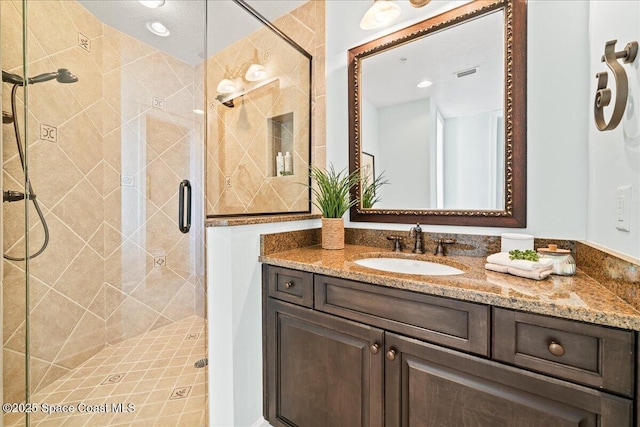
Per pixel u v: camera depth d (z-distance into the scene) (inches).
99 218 72.7
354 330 37.9
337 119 64.0
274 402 48.2
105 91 74.9
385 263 50.9
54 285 61.3
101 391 57.8
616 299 25.4
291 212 67.4
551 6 40.7
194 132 89.8
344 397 39.1
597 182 34.8
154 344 76.0
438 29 50.4
